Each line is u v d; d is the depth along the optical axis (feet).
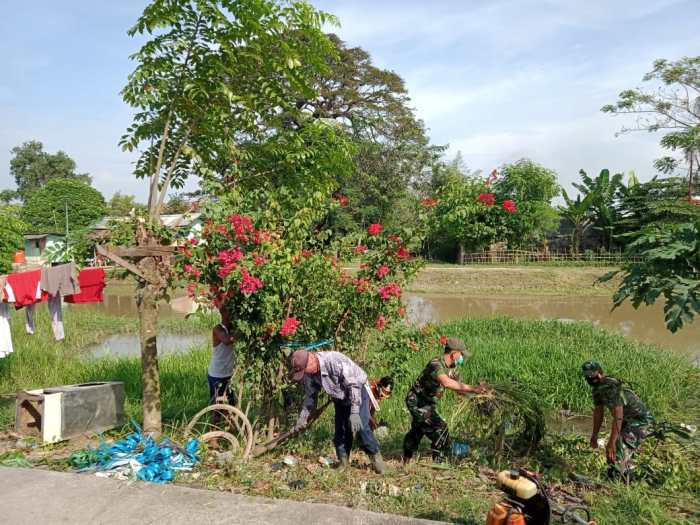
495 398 17.93
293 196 21.71
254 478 15.06
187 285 17.16
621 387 17.17
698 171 90.43
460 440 18.99
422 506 13.88
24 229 40.14
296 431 16.72
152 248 17.69
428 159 128.77
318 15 20.85
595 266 105.60
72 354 39.04
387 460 18.16
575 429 23.48
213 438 17.99
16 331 44.62
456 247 120.88
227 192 20.27
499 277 96.63
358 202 116.67
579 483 16.57
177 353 37.32
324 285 18.75
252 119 21.53
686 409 26.12
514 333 43.73
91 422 20.15
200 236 17.61
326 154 23.65
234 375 18.81
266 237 17.56
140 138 20.95
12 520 10.57
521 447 18.67
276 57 20.84
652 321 61.98
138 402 25.04
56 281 21.83
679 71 73.87
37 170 189.98
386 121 120.67
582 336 41.29
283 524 10.31
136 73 19.19
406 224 19.02
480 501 14.37
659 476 16.99
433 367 17.60
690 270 14.97
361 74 115.75
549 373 28.86
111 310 73.15
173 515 10.72
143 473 14.51
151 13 18.60
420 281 98.63
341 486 15.24
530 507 10.41
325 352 16.12
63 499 11.49
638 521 13.70
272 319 17.56
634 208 105.60
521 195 109.70
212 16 18.75
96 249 17.06
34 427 20.49
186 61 20.01
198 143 21.83
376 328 19.12
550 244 120.06
